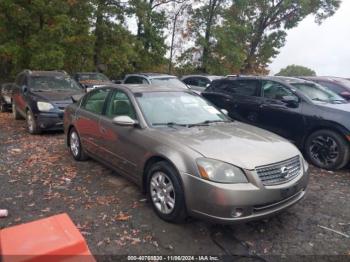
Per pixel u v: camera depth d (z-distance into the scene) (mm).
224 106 8336
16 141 8109
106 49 22672
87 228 3844
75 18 18719
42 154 6848
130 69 25578
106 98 5500
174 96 5223
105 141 5223
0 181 5293
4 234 1413
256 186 3498
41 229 1456
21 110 9984
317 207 4531
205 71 29859
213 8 29406
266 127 7395
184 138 4055
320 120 6340
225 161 3557
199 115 5023
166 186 3975
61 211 4270
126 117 4559
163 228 3867
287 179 3783
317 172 6125
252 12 32188
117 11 22906
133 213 4230
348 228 3965
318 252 3461
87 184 5191
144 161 4305
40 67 16312
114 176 5539
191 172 3631
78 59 20297
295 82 7434
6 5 15672
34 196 4727
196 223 3988
